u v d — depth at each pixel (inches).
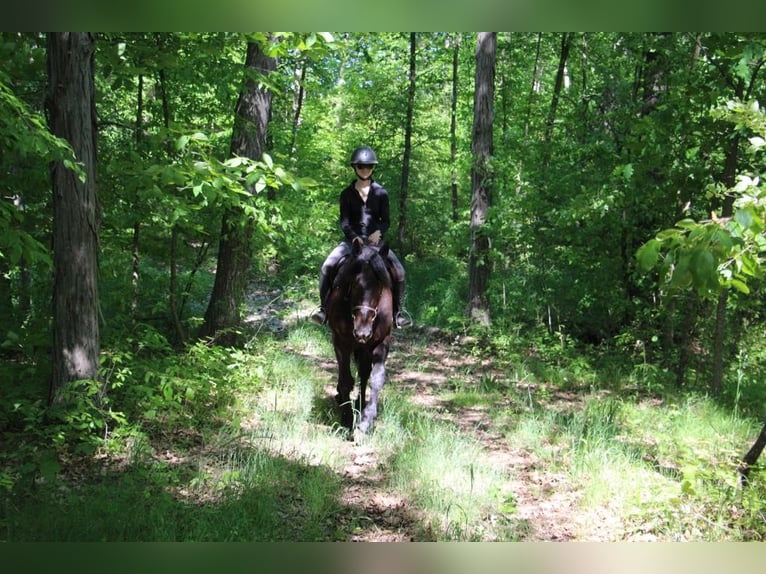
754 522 194.9
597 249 447.8
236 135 358.9
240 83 338.6
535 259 485.7
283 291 613.9
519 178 469.4
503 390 377.1
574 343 467.2
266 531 182.2
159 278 383.2
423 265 724.7
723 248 94.9
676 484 217.0
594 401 334.0
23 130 171.0
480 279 520.1
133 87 301.4
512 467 248.7
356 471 237.0
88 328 239.9
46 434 216.1
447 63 785.6
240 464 227.6
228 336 373.1
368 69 719.7
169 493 197.8
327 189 619.8
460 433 283.6
